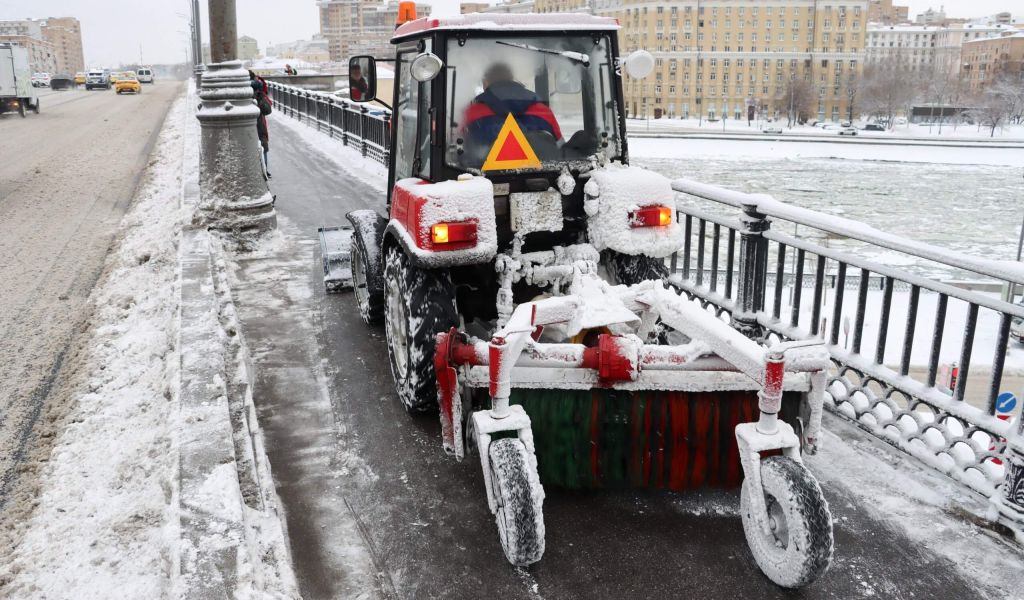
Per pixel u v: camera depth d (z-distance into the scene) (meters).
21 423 4.73
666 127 112.38
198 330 5.12
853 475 3.76
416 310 4.01
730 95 127.00
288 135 23.52
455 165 4.15
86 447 4.30
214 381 4.31
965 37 187.12
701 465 3.36
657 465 3.39
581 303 3.52
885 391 3.99
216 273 7.12
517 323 3.20
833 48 126.25
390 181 5.23
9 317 6.83
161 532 3.40
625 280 4.38
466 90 4.13
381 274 5.46
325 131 22.39
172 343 5.35
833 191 58.34
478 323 4.66
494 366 3.03
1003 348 3.37
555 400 3.37
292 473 3.88
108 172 16.42
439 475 3.86
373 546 3.31
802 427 3.22
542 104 4.26
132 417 4.60
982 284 27.19
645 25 126.69
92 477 3.97
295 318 6.18
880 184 61.62
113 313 6.80
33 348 6.03
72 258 9.05
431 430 4.31
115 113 35.91
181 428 3.78
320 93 23.16
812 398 3.14
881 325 3.99
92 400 4.94
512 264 4.06
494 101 4.16
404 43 4.74
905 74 128.25
